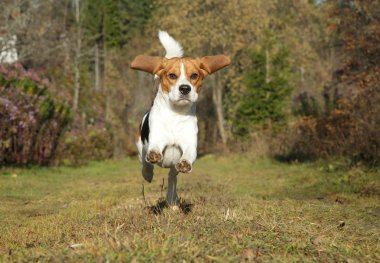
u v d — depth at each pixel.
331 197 8.98
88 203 8.36
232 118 24.45
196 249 4.07
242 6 23.14
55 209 8.14
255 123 22.95
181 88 5.16
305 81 25.88
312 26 27.84
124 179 12.84
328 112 15.55
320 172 12.21
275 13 26.62
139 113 25.80
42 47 20.64
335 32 15.34
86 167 16.70
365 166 11.52
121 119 25.14
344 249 4.66
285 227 5.38
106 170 15.73
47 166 15.38
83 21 29.61
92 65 34.50
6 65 16.38
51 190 10.62
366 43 12.92
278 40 26.00
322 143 14.62
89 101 24.22
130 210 6.61
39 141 14.96
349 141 12.79
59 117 16.12
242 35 23.55
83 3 29.08
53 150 15.95
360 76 12.90
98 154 19.92
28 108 14.23
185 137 5.34
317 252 4.53
